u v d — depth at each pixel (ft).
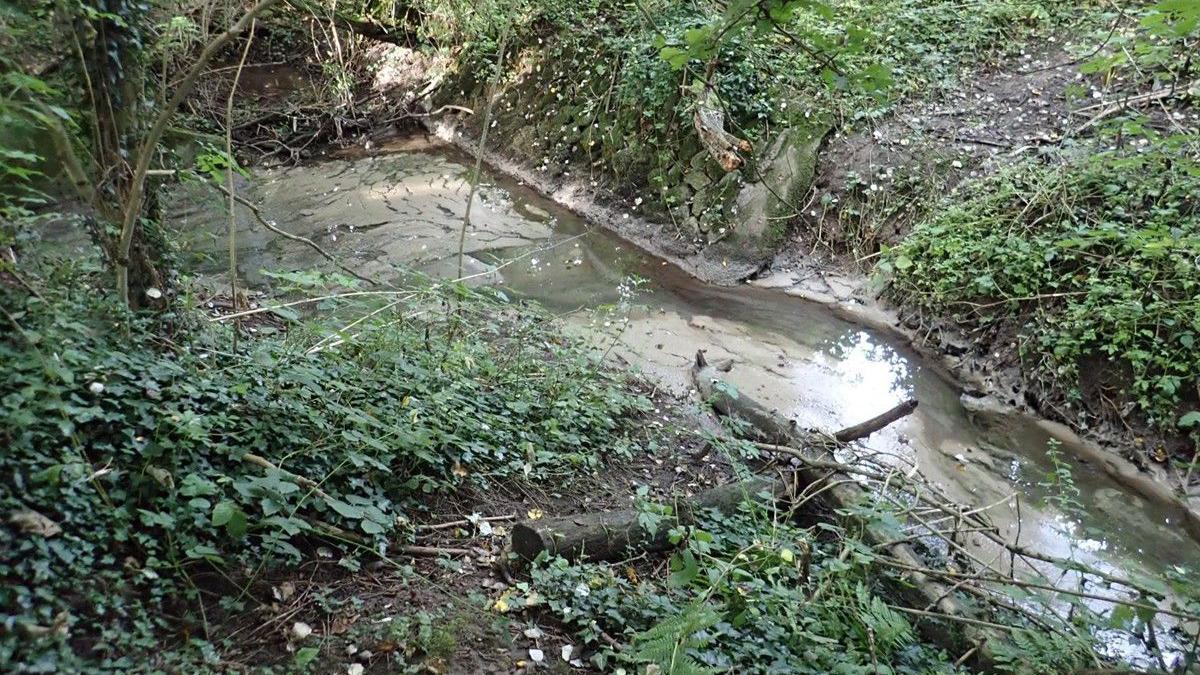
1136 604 11.89
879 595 13.89
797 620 12.23
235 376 12.96
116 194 12.82
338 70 41.37
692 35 8.31
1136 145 23.34
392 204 31.86
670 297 26.43
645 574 13.52
